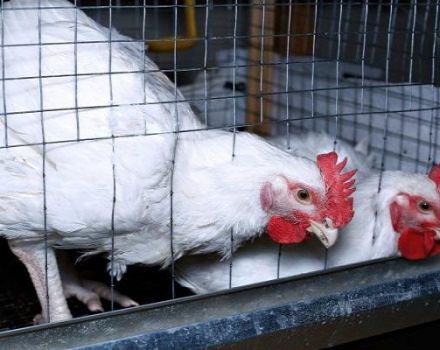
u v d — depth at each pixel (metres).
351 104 1.17
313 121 1.23
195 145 0.83
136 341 0.68
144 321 0.70
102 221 0.78
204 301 0.72
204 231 0.83
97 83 0.80
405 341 0.85
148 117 0.79
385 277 0.80
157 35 1.24
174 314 0.71
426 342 0.86
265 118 1.24
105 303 0.95
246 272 0.91
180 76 1.30
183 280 0.94
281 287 0.75
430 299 0.80
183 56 1.30
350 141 1.18
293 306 0.74
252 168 0.82
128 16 1.27
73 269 0.94
